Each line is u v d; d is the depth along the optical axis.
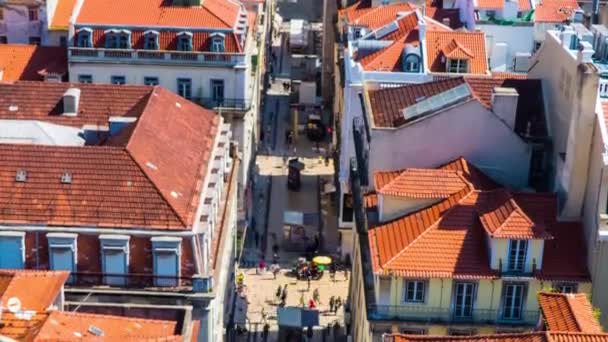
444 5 130.12
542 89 86.31
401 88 89.50
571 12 119.88
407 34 107.94
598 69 75.44
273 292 102.19
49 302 58.09
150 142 78.56
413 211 75.50
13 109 90.69
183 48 113.81
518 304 71.38
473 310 71.31
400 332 71.62
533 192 77.75
